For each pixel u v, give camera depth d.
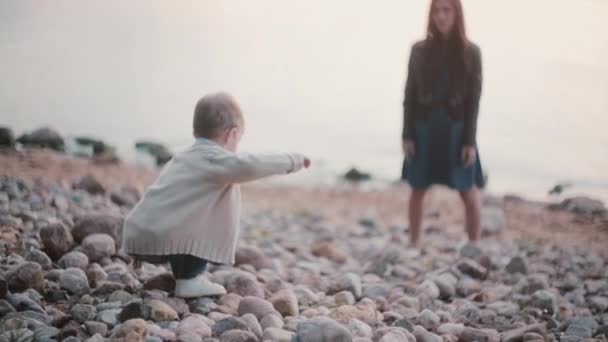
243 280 3.71
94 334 2.98
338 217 7.70
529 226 6.93
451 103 5.34
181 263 3.46
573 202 7.64
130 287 3.61
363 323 3.28
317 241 6.33
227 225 3.46
